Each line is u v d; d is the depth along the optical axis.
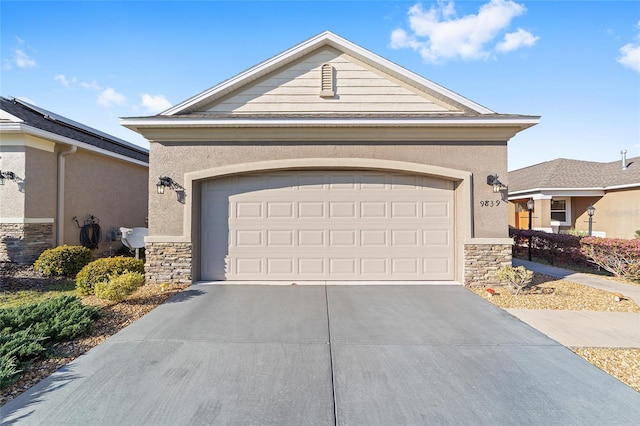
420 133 8.05
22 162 9.99
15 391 3.47
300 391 3.50
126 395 3.41
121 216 14.67
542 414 3.14
